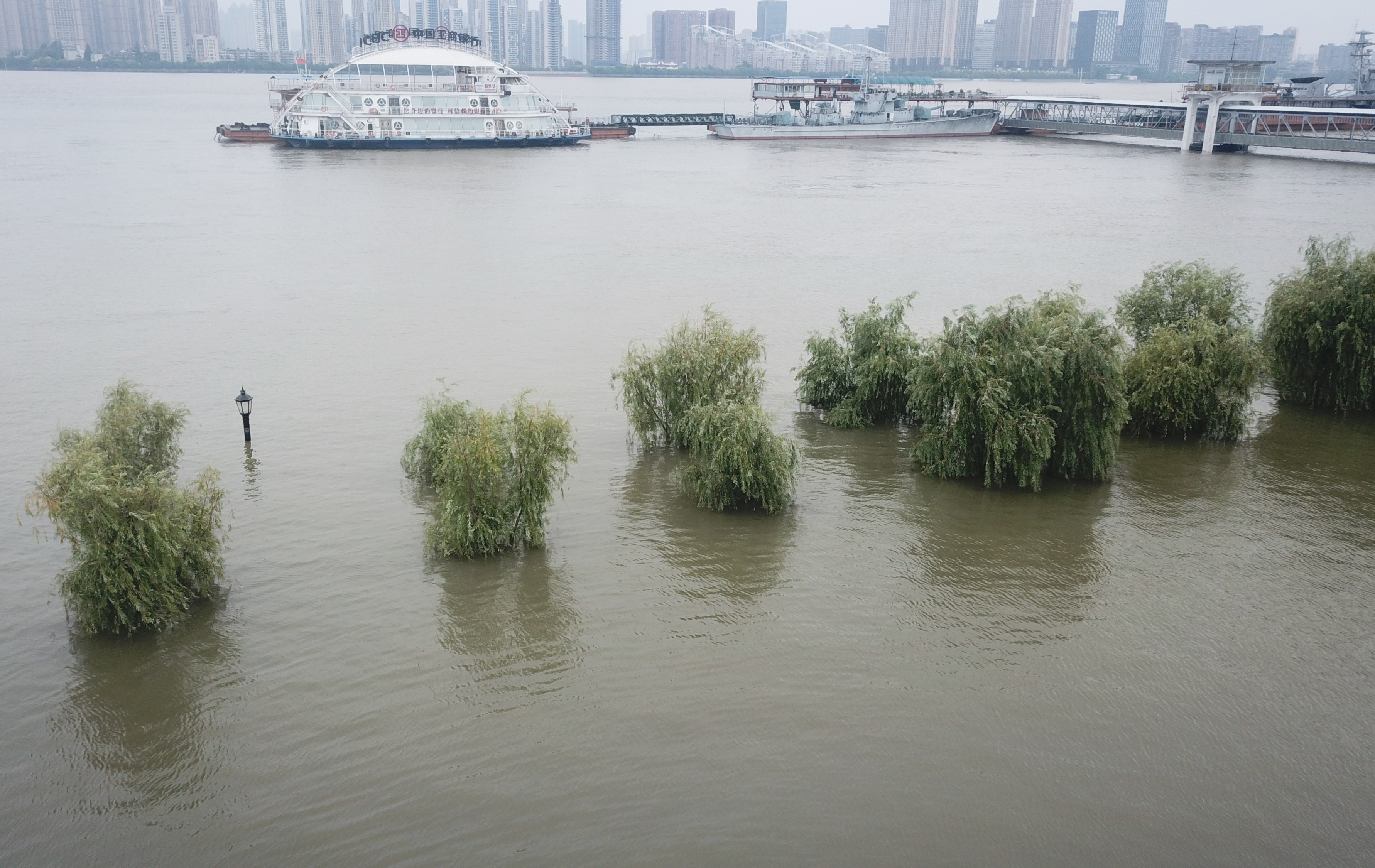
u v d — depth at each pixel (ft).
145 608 106.52
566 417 140.15
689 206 438.81
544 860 80.02
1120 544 131.75
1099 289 284.82
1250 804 86.12
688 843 81.82
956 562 126.62
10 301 257.55
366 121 637.30
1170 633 111.14
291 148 643.45
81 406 180.86
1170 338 169.37
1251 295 276.82
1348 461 160.45
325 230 369.09
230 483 146.82
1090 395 148.56
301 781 87.76
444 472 129.59
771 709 98.12
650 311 259.39
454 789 87.15
